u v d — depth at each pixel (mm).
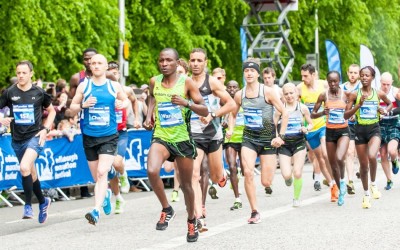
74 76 19859
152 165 14852
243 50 38656
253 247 14336
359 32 54094
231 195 24422
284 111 17703
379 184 26344
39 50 35281
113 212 20562
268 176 17953
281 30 38781
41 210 18891
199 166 16781
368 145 21656
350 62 54094
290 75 50125
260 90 17656
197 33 43875
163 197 15328
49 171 24344
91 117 17828
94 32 36469
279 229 16531
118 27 37469
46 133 18891
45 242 15555
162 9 41812
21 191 23719
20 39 34094
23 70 18531
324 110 21125
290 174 20688
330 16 52562
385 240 14773
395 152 24344
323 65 54062
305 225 17047
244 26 39031
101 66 17766
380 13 59781
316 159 25125
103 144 17828
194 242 15031
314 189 25375
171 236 15914
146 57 41781
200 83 16953
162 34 42031
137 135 27359
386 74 24438
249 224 17469
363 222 17266
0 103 18812
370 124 21625
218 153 17328
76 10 35562
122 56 37094
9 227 18328
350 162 23672
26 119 18688
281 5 39094
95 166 18109
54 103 26203
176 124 14797
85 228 17500
